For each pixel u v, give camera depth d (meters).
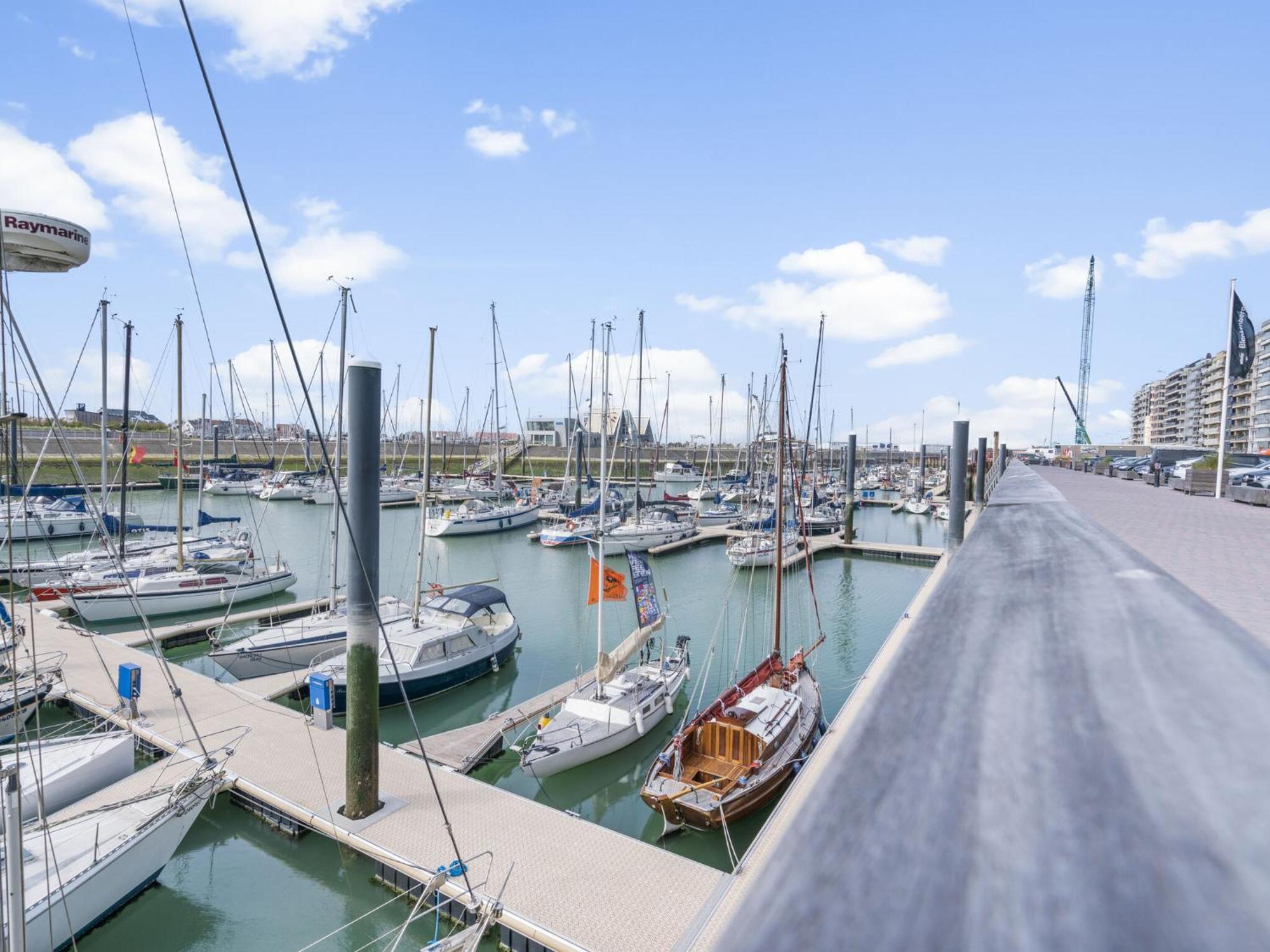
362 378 12.85
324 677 18.03
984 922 0.69
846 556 51.28
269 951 11.83
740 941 0.72
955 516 27.58
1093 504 19.73
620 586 20.50
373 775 13.91
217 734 17.22
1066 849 0.91
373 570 13.46
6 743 17.73
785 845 1.02
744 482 78.38
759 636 30.70
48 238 9.07
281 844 14.27
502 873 12.23
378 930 12.23
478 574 43.16
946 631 2.29
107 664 22.69
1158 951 0.60
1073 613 2.43
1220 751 1.27
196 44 7.08
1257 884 0.77
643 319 52.59
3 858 11.24
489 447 117.19
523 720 19.70
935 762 1.29
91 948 11.80
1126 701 1.58
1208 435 131.38
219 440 103.69
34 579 31.73
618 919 11.20
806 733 17.06
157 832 12.84
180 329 33.00
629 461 110.19
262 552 43.66
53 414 11.58
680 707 21.48
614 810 16.52
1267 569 8.72
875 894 0.80
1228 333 25.44
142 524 51.84
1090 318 154.25
